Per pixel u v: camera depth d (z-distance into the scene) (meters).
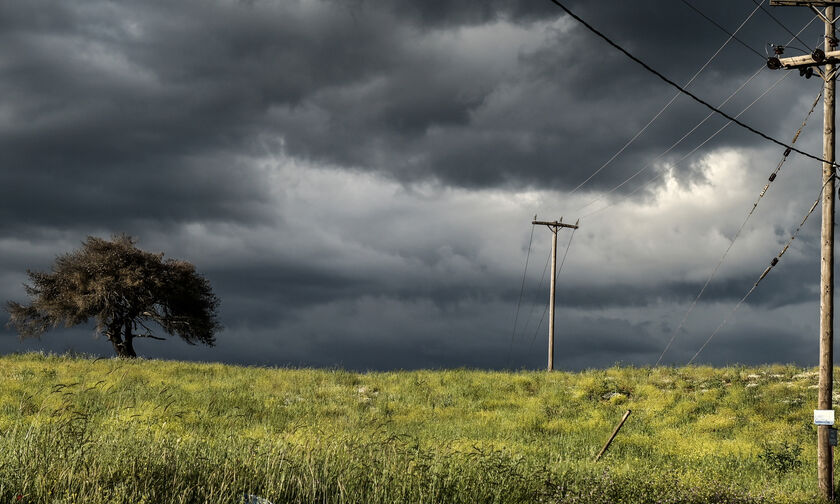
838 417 23.69
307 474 9.95
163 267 51.41
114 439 10.49
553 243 43.00
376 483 10.20
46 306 48.72
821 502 15.16
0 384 24.09
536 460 15.30
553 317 42.22
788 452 19.73
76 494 7.77
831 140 17.48
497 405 29.12
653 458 19.80
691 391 31.95
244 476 9.45
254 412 23.28
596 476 13.38
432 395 30.66
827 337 17.14
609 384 33.75
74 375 28.47
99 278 48.34
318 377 34.16
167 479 8.93
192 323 50.94
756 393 30.03
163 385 26.91
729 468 18.58
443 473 11.25
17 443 9.52
